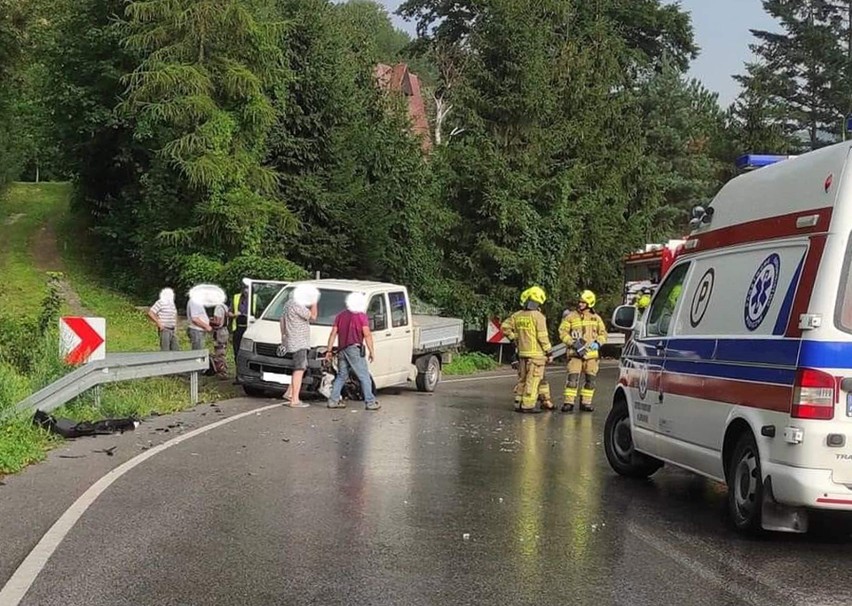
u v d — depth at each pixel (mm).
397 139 29750
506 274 27188
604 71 34094
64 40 29672
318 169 27875
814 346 6309
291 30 26797
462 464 9875
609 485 9094
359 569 5926
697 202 46375
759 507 6723
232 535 6664
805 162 7035
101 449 10000
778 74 50750
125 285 28406
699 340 7988
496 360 27688
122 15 28875
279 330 15680
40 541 6379
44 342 12594
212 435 11234
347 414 13859
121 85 29031
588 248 29562
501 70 28531
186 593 5375
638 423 9211
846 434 6219
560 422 14094
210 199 24219
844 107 49719
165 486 8227
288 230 25391
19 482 8266
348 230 27750
